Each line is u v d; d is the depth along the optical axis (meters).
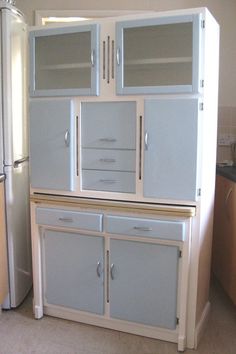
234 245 2.36
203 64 1.87
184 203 1.98
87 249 2.19
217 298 2.62
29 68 2.19
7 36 2.24
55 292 2.30
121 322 2.19
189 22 1.86
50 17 2.92
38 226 2.27
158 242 2.02
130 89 1.98
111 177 2.12
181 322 2.02
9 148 2.32
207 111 1.97
